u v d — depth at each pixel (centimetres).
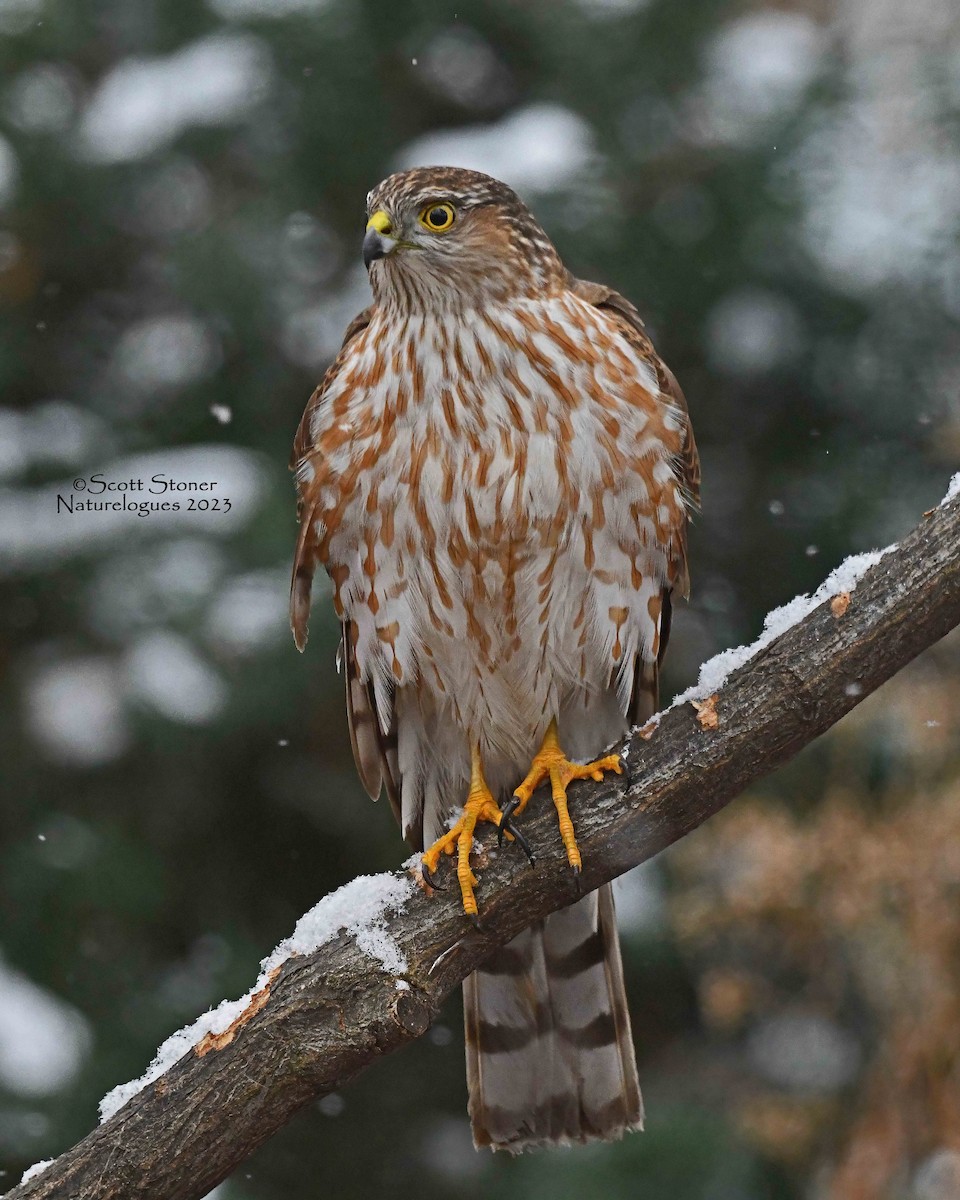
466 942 586
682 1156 1138
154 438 1272
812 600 585
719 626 1352
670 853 1153
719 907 1036
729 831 1002
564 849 596
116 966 1219
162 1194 547
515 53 1340
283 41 1247
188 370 1276
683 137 1295
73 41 1275
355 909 582
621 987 710
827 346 1315
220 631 1158
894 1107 965
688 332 1300
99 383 1306
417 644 712
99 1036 1191
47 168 1255
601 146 1272
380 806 1259
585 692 732
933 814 948
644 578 705
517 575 691
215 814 1251
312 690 1174
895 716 993
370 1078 1290
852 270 1293
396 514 689
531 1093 705
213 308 1230
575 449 676
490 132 1256
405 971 572
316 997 559
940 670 1015
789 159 1278
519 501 678
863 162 1302
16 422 1270
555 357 676
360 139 1265
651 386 693
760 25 1348
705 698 589
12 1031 1145
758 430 1355
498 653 712
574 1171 1146
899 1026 966
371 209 698
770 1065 1217
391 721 747
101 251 1303
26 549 1191
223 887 1275
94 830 1211
